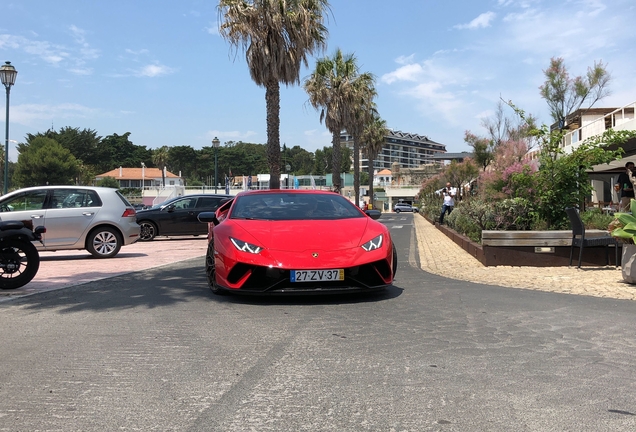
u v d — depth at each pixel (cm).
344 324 450
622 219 682
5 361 355
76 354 369
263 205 650
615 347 378
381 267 543
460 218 1595
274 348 379
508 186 1630
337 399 282
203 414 264
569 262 881
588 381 307
